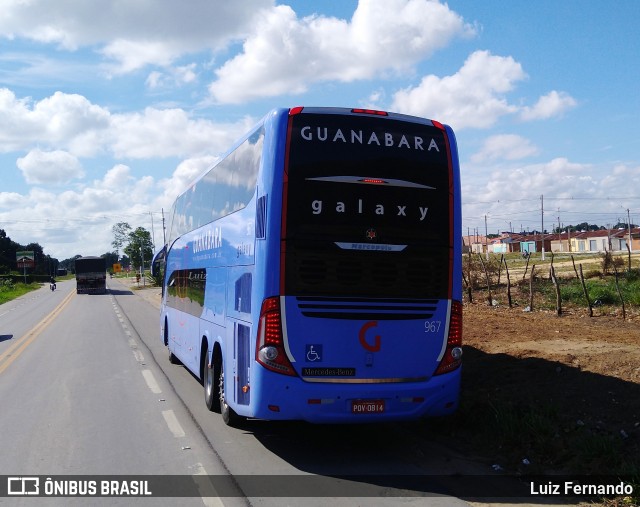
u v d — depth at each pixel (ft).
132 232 309.63
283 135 21.39
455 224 22.65
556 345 34.14
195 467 21.40
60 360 48.16
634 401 23.08
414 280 22.03
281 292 20.94
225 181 28.02
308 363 21.04
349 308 21.39
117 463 21.90
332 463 21.86
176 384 37.29
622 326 43.57
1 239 458.50
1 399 33.35
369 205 21.71
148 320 88.33
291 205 21.12
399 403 21.57
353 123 22.02
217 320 28.40
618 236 299.99
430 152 22.58
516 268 122.01
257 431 26.21
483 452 22.68
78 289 185.26
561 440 21.53
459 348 22.54
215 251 29.50
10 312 116.06
